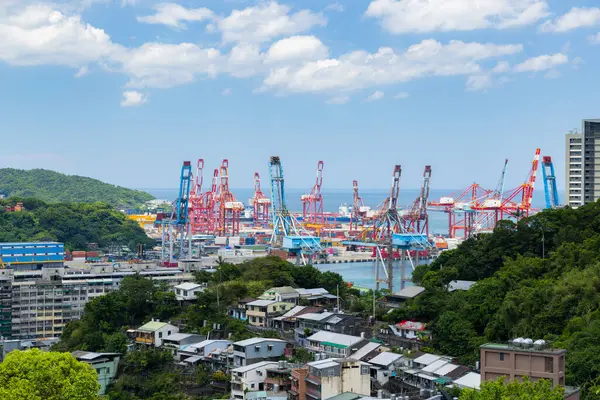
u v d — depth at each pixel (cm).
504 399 10619
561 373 12644
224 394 17125
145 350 19838
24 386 12912
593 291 16612
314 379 14488
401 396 14662
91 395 13525
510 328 17138
